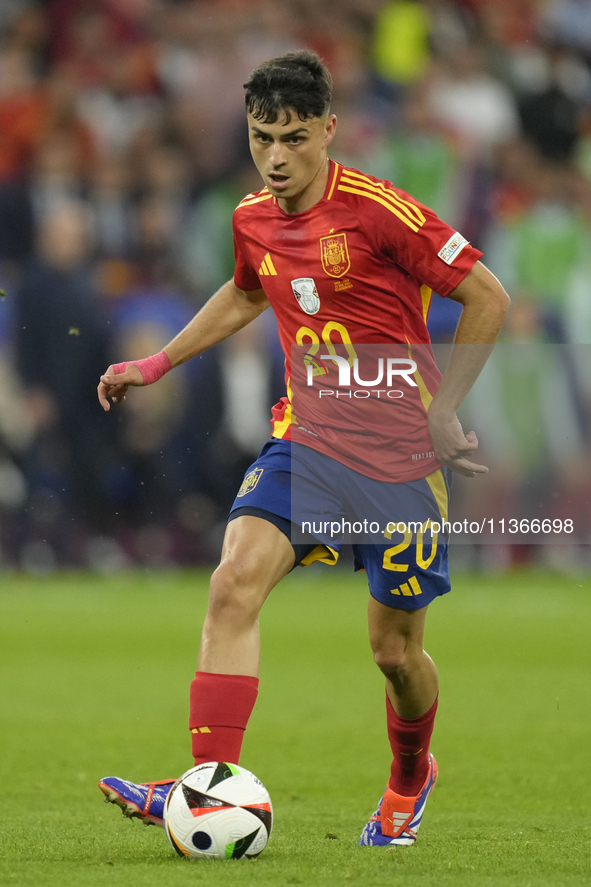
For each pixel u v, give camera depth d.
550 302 59.47
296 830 13.23
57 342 48.75
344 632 36.25
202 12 62.62
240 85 59.75
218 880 10.00
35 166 56.22
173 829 11.22
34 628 36.34
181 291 55.09
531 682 26.50
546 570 53.66
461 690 25.36
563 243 59.97
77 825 13.22
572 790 15.93
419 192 60.53
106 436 49.25
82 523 49.69
